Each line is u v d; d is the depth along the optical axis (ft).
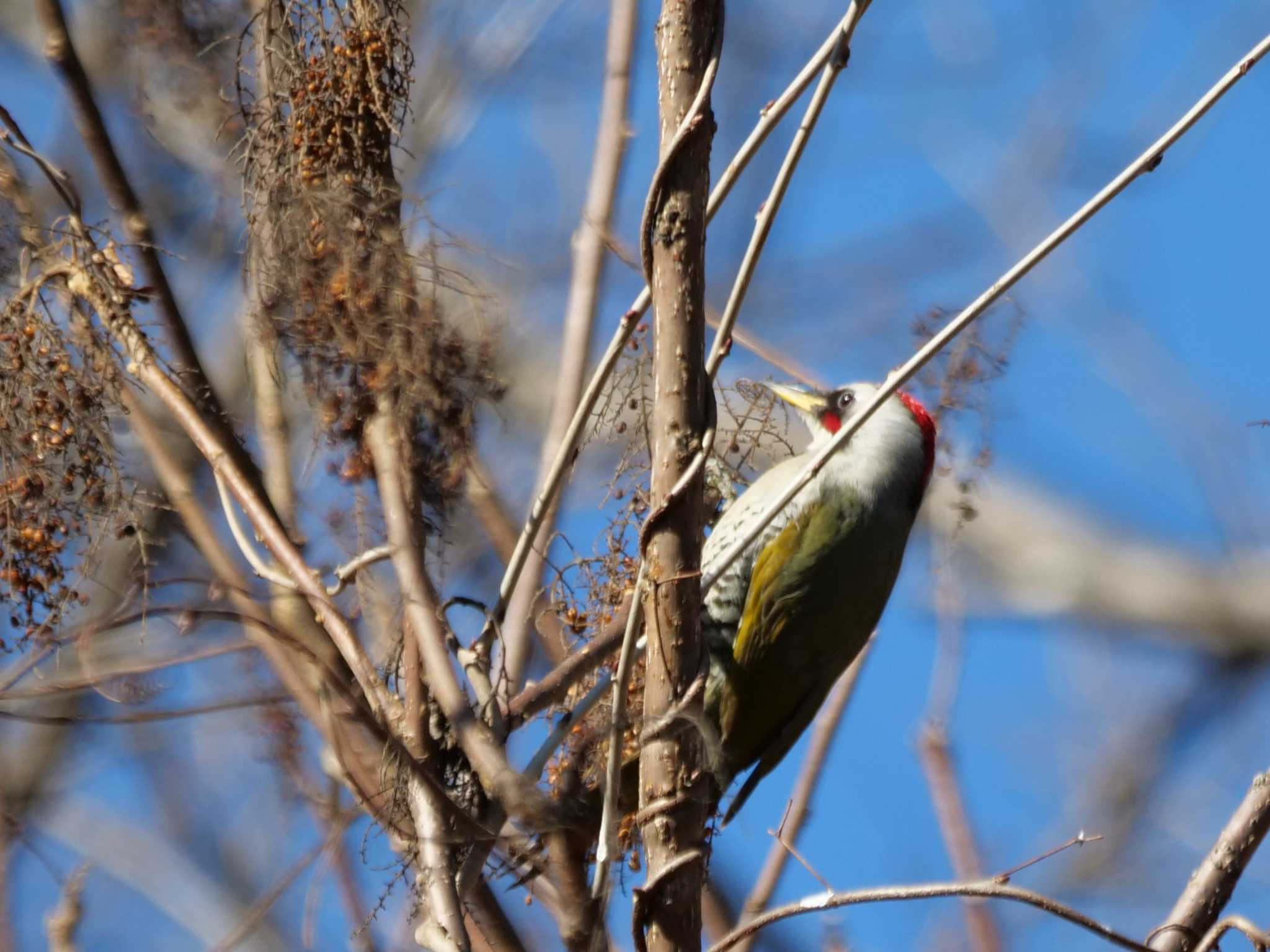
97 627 21.50
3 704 34.01
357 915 23.25
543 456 28.30
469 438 26.43
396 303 26.35
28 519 24.79
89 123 26.27
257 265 27.17
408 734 23.88
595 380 25.09
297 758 23.50
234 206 33.55
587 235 29.09
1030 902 22.35
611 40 29.89
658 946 23.36
